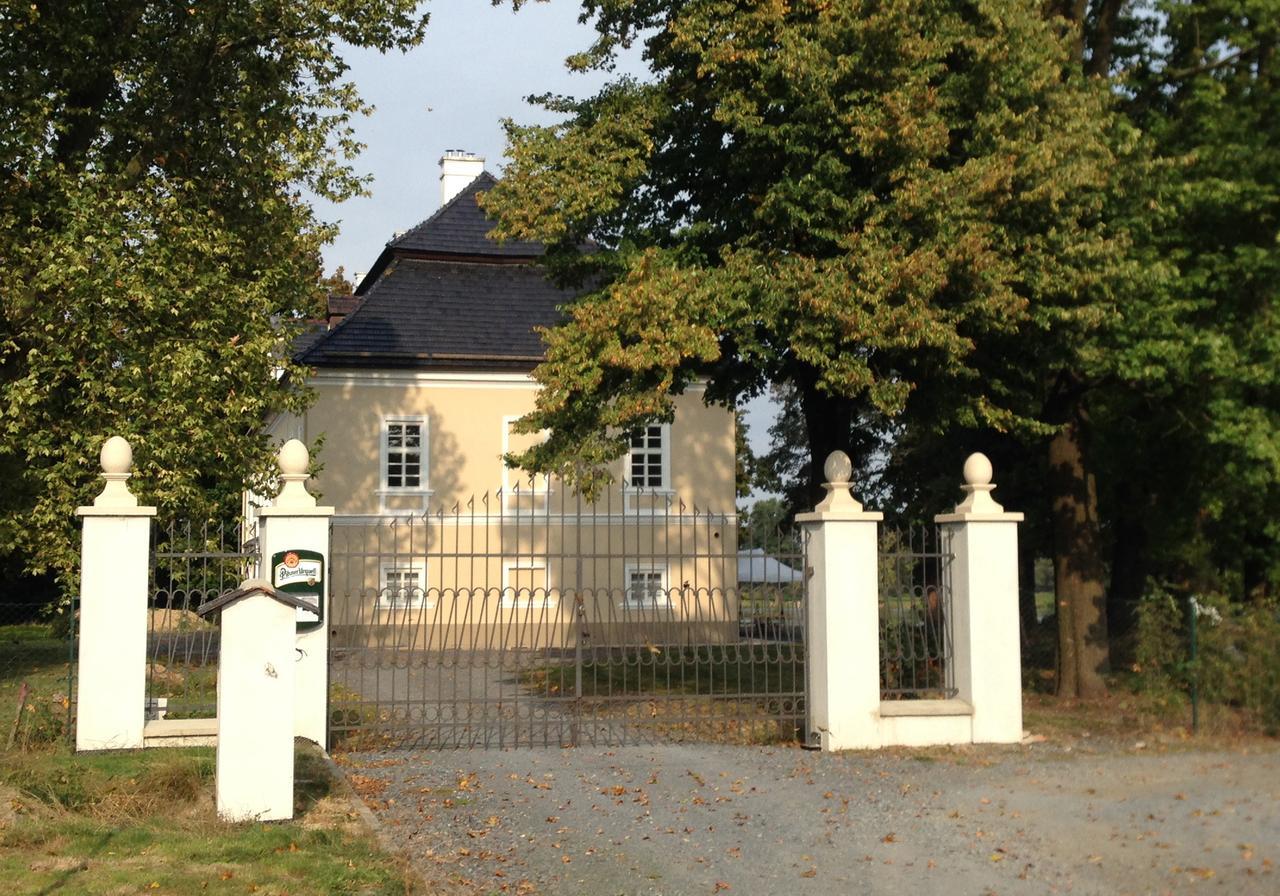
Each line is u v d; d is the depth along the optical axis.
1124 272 13.82
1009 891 7.54
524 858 8.51
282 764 9.08
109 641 11.43
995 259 13.91
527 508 28.66
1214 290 14.45
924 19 14.50
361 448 28.09
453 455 28.62
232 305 18.27
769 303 14.49
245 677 9.05
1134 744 12.73
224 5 18.67
